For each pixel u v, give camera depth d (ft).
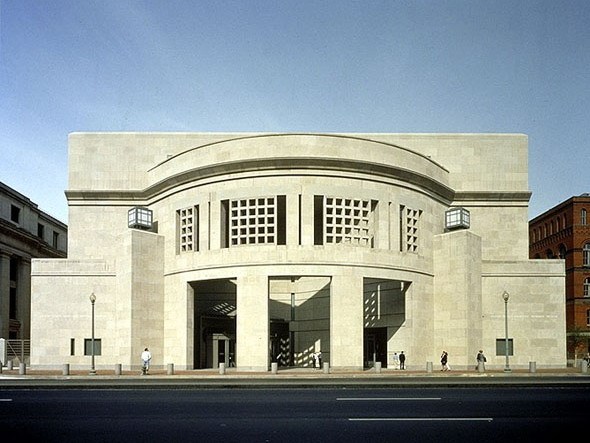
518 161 165.37
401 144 164.14
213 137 161.99
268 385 88.02
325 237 127.54
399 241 135.54
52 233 271.90
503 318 148.77
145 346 136.05
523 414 57.41
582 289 231.71
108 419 54.44
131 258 136.15
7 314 217.97
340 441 43.45
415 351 134.31
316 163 128.77
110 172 161.38
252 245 127.54
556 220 251.60
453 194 160.15
